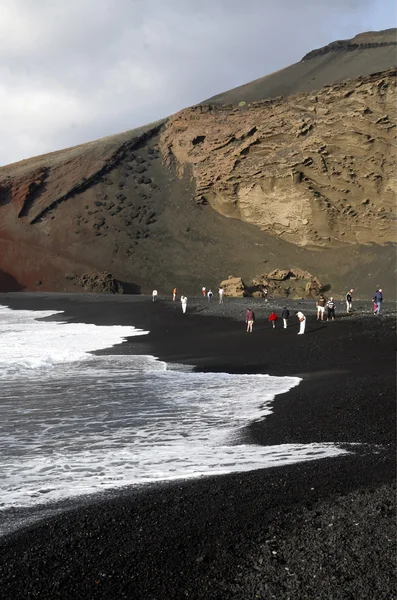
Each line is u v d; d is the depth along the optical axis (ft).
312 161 238.07
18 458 25.84
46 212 286.46
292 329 86.33
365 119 226.79
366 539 14.37
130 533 15.85
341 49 389.19
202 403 38.73
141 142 331.98
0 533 16.30
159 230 275.80
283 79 379.76
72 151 343.05
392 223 224.12
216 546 14.69
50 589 12.79
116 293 231.71
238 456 25.14
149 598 12.25
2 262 259.60
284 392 41.65
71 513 17.79
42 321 127.44
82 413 36.06
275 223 255.29
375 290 203.72
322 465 22.33
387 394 37.76
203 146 299.99
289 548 14.25
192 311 129.18
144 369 56.18
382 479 19.84
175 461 24.62
